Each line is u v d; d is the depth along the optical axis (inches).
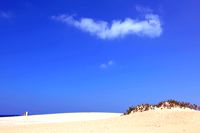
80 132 864.9
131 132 837.8
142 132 833.5
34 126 1037.2
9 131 933.2
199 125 890.7
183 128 866.8
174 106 1185.4
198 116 999.6
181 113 1048.8
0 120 1446.9
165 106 1190.9
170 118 999.6
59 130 911.7
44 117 1651.1
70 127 963.3
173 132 826.8
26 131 919.7
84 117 1626.5
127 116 1110.4
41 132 889.5
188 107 1217.4
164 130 850.8
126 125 953.5
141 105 1246.3
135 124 959.6
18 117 1675.7
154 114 1067.9
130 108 1259.8
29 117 1665.8
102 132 848.9
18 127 1024.2
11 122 1318.9
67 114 1851.6
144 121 992.2
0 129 984.3
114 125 962.1
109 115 1749.5
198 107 1229.1
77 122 1095.0
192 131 829.2
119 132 840.9
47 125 1050.7
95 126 960.3
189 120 965.2
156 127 896.9
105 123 1016.2
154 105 1222.9
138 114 1103.0
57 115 1786.4
